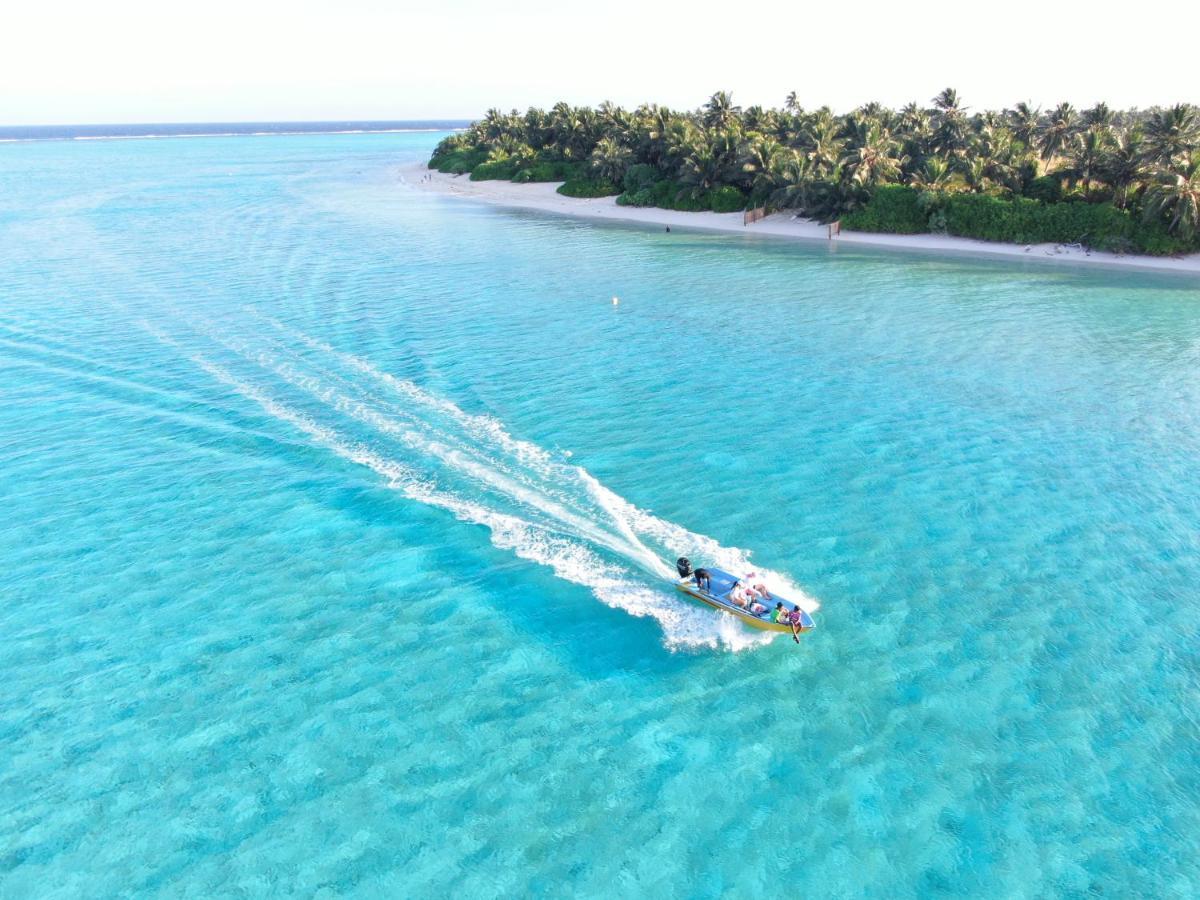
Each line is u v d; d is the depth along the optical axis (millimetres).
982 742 17750
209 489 28969
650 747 17781
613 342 46375
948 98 89875
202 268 65688
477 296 57500
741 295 58969
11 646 21031
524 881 14758
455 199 119062
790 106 114000
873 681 19672
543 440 32750
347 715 18781
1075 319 51594
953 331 48906
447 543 25625
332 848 15477
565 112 135125
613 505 27750
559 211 106625
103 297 55281
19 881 14812
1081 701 18875
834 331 49000
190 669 20250
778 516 27188
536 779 16984
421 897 14469
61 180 153000
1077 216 72750
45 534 26203
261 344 44562
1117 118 87812
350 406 35875
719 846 15422
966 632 21359
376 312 52250
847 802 16312
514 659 20578
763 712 18750
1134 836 15453
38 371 40438
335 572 24156
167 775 17156
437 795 16609
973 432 33719
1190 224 66375
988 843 15367
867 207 84688
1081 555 24781
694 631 21609
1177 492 28531
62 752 17719
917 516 27156
